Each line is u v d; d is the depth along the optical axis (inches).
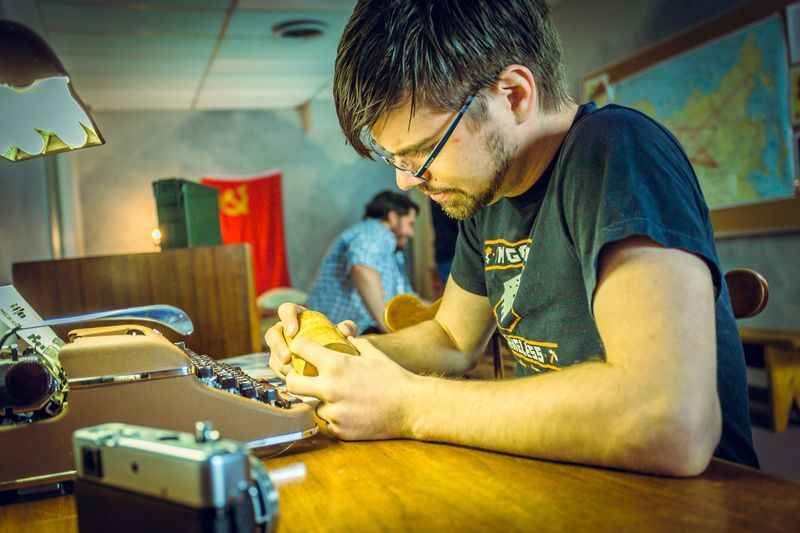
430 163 34.6
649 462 26.0
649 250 28.5
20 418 30.6
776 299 143.3
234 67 234.2
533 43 35.1
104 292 82.2
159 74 235.9
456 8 32.8
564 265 37.8
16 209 107.9
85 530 19.9
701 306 27.5
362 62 33.2
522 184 39.5
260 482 17.7
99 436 19.3
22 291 80.4
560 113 37.6
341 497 25.6
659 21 167.5
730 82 147.1
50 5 170.7
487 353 101.7
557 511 23.1
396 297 58.0
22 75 35.5
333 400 33.3
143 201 286.8
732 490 24.4
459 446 31.3
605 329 28.8
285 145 306.5
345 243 136.8
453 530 21.9
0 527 25.7
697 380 26.3
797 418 137.9
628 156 31.4
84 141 41.8
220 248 85.2
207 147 296.5
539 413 28.3
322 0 179.9
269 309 284.7
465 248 50.8
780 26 134.6
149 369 30.2
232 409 30.9
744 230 146.9
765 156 140.3
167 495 17.1
